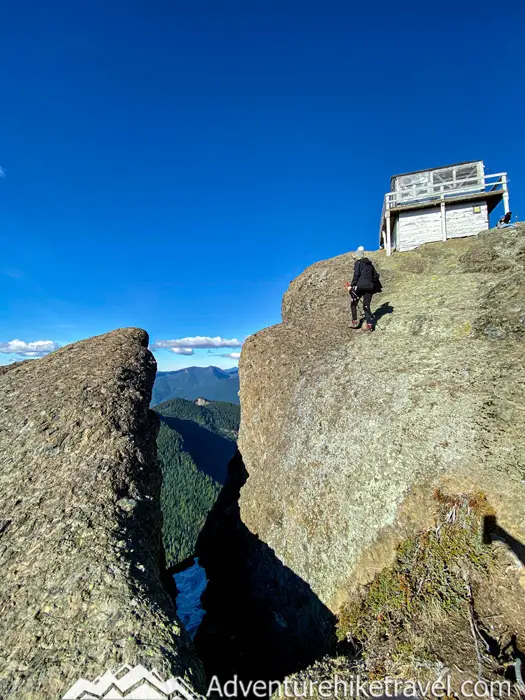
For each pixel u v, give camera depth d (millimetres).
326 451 11578
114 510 7969
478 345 11695
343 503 9914
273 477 13836
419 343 13367
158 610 5582
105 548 6754
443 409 9898
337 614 8383
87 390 12891
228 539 16859
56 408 11984
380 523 8680
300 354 16766
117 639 5008
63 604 5734
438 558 7074
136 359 15906
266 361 17891
